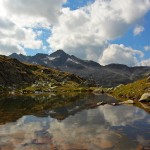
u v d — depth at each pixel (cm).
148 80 8700
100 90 17275
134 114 4609
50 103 7400
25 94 14088
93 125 3569
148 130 3150
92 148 2300
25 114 4809
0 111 5231
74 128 3344
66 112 5156
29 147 2355
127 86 10269
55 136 2834
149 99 6912
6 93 14475
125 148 2288
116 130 3170
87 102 7775
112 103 6875
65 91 19025
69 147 2345
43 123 3766
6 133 3000
